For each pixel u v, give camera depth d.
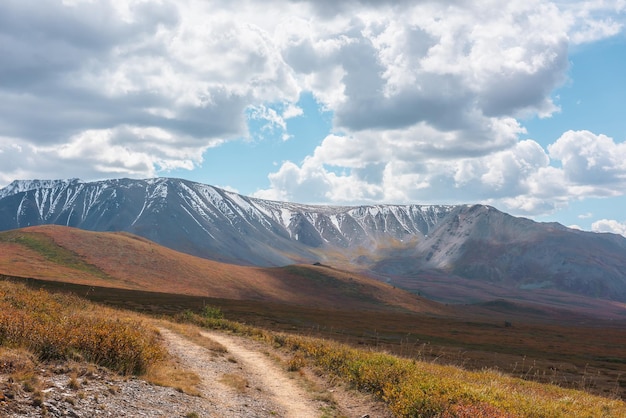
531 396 20.88
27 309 21.36
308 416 15.45
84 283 152.00
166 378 16.20
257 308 116.06
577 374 51.97
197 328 42.59
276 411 15.47
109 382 13.39
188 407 13.20
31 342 14.08
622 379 49.59
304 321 92.12
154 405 12.41
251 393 17.64
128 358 15.82
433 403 15.06
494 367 49.91
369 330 88.19
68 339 15.24
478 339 93.50
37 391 10.32
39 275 152.38
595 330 160.75
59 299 32.03
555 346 92.06
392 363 23.66
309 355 29.08
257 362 26.19
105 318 25.36
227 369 22.22
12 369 11.73
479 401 15.88
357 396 19.09
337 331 78.25
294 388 19.98
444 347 70.00
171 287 183.50
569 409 18.62
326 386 21.08
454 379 22.03
